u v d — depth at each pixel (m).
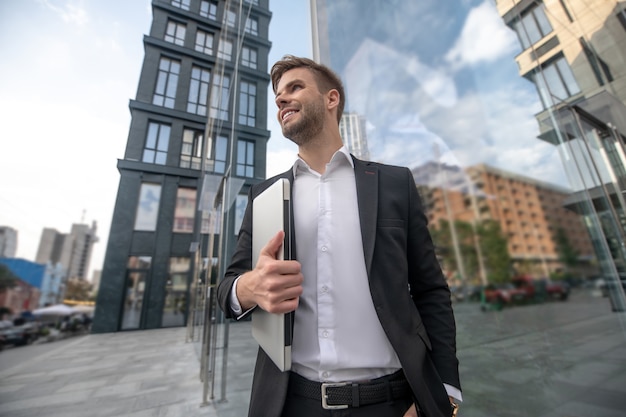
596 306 5.28
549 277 9.98
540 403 1.60
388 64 4.20
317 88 0.89
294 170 0.87
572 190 3.29
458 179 12.06
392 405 0.60
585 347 2.49
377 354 0.63
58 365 4.93
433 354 0.67
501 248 11.76
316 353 0.66
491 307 7.48
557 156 3.47
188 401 3.13
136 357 5.41
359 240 0.71
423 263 0.75
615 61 3.26
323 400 0.60
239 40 3.38
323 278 0.69
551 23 3.50
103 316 8.87
